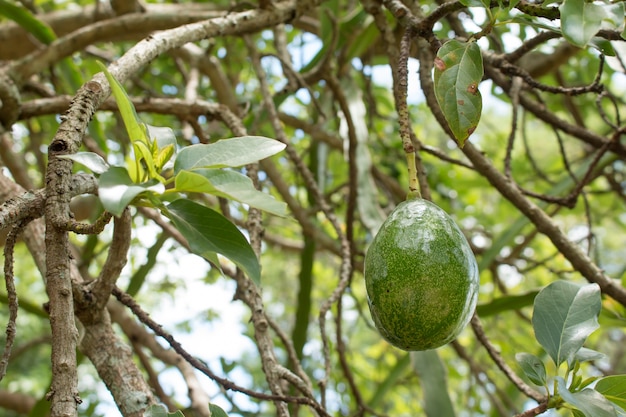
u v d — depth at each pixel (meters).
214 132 1.83
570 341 0.91
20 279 3.20
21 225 0.82
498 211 2.41
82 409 1.95
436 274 0.84
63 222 0.79
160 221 1.37
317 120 1.86
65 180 0.81
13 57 1.95
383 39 1.17
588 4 0.81
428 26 0.92
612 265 3.91
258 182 1.12
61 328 0.78
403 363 1.65
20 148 2.44
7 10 1.49
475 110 0.85
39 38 1.55
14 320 0.80
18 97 1.29
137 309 0.97
